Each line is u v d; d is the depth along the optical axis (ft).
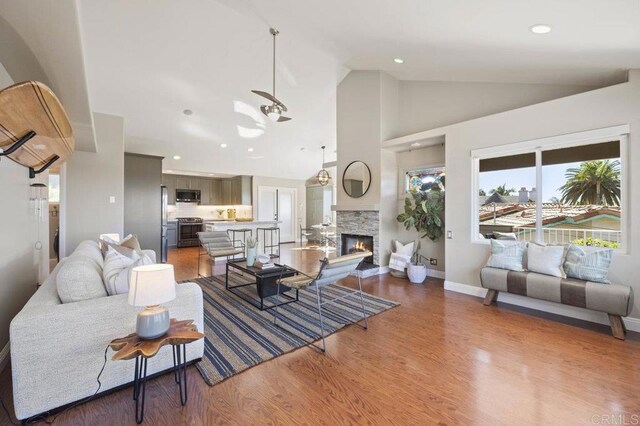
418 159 17.25
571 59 9.55
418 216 15.37
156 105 17.38
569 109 10.46
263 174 32.45
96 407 5.70
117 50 13.04
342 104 18.79
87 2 10.43
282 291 12.98
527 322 10.03
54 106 5.18
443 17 8.36
